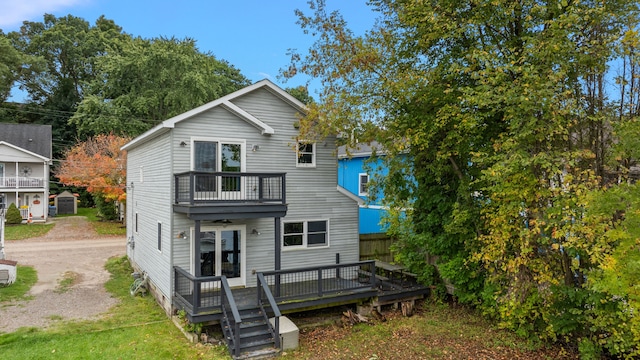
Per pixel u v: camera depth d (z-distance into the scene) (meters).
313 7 11.05
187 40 34.25
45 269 16.17
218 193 11.28
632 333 6.50
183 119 10.77
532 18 8.48
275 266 10.92
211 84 33.31
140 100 30.75
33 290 13.13
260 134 12.02
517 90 7.76
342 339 9.34
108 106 31.23
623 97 7.89
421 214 12.02
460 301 10.95
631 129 6.53
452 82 10.05
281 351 8.55
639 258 5.64
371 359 8.23
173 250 10.69
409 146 10.88
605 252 6.55
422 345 8.95
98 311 11.11
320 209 13.04
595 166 8.02
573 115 7.96
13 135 32.56
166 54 30.48
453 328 9.94
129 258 17.39
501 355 8.43
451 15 9.36
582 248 7.10
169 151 10.93
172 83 31.64
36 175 32.19
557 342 8.85
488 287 9.84
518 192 7.84
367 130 10.95
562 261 8.48
